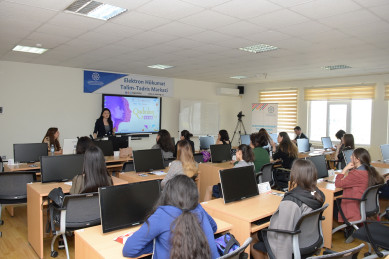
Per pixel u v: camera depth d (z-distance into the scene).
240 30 4.02
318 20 3.54
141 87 8.61
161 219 1.68
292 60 6.08
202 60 6.23
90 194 2.75
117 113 8.16
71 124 7.43
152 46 5.02
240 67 7.04
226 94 10.53
